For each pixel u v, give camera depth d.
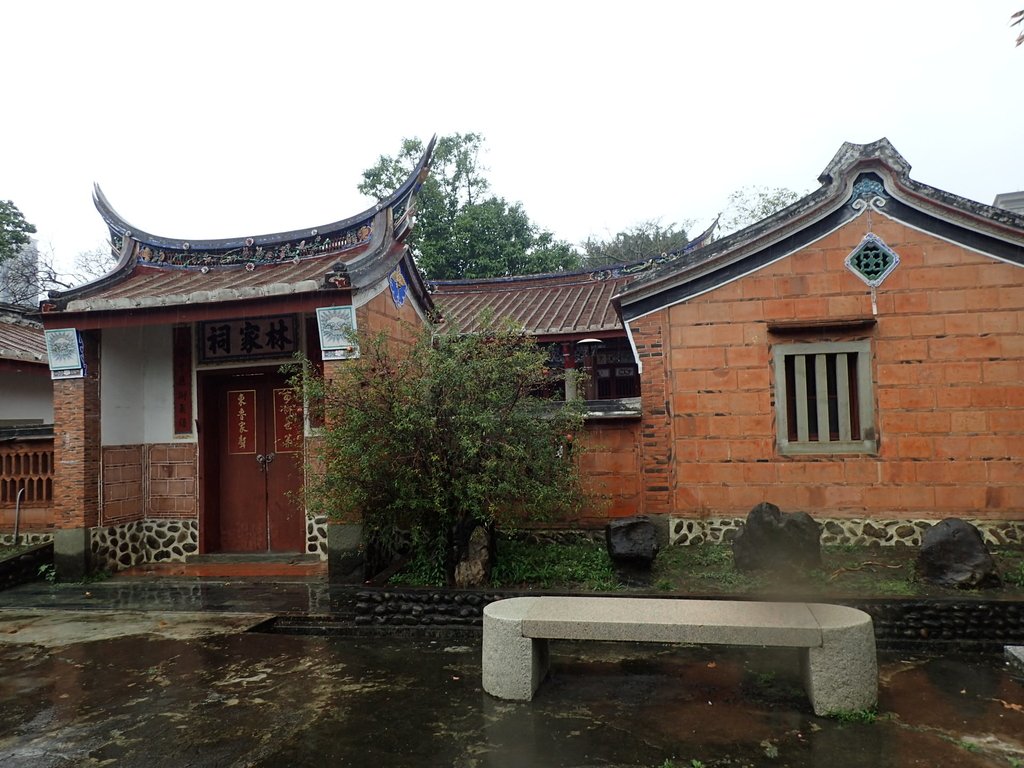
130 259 10.20
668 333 8.62
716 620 4.71
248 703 4.89
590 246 31.64
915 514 7.96
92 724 4.59
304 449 8.49
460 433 6.84
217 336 9.87
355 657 5.91
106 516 9.26
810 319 8.30
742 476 8.36
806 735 4.26
